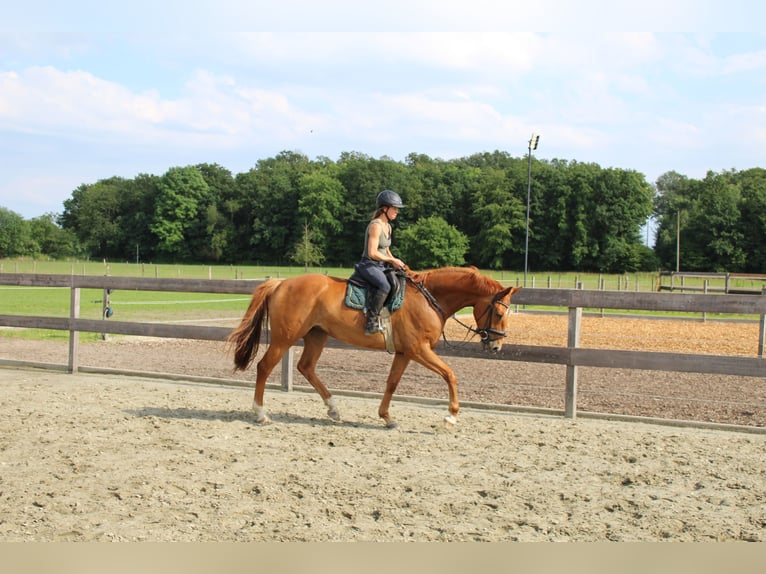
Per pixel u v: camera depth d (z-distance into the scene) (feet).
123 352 39.99
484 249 281.74
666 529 14.05
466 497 15.65
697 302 23.36
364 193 311.06
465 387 30.22
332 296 22.20
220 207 324.80
